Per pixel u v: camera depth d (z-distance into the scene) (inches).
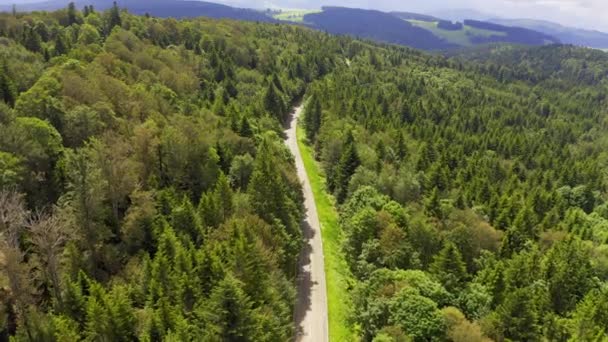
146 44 6924.2
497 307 2613.2
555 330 2741.1
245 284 2133.4
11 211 2117.4
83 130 3356.3
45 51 5516.7
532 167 7258.9
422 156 5383.9
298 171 5167.3
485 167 6102.4
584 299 3036.4
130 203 2970.0
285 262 2957.7
